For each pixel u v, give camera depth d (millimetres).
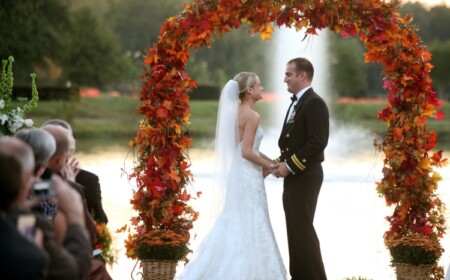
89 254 5406
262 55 90000
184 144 11391
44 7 65562
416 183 11359
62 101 61500
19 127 9742
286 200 10750
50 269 5090
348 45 83250
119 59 75500
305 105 10633
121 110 63438
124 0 89000
